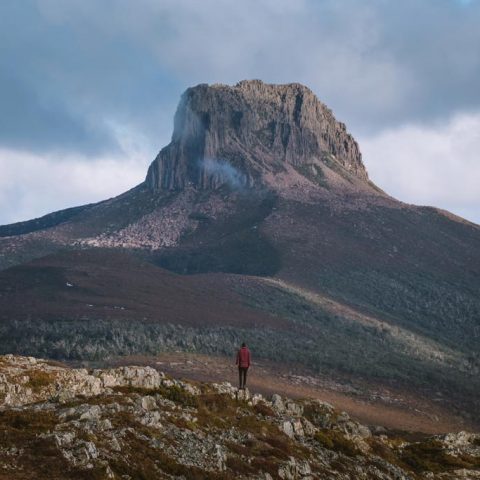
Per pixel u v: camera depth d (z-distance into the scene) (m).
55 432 80.62
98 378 107.56
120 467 79.25
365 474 111.62
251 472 92.12
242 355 121.50
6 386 98.69
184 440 92.12
